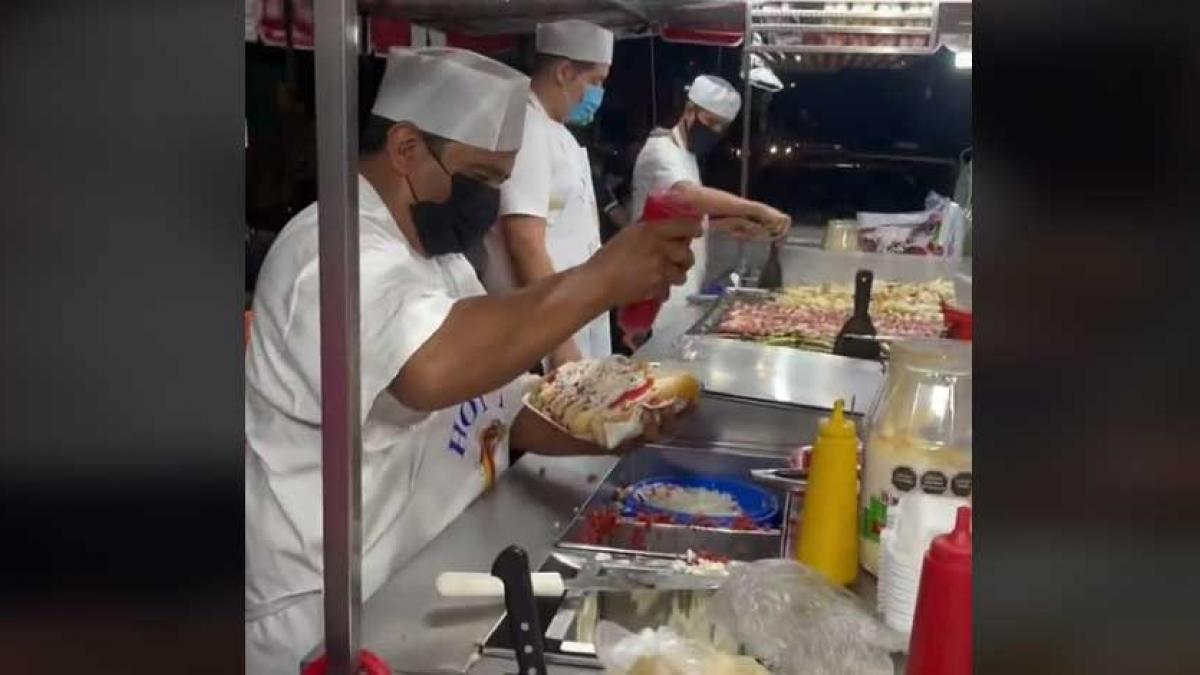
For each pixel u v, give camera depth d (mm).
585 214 2920
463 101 1736
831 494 1336
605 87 3439
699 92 3553
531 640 1005
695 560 1473
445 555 1502
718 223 3385
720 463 1970
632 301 1521
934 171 3760
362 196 1690
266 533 1564
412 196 1749
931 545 945
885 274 3334
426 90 1736
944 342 1341
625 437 1926
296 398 1534
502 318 1441
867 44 3141
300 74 2227
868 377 2428
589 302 1486
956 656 903
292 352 1526
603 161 3473
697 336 2777
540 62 2760
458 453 1776
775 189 3818
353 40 842
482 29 2715
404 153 1734
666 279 1548
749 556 1565
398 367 1434
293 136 2199
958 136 3723
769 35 3174
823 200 3844
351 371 862
